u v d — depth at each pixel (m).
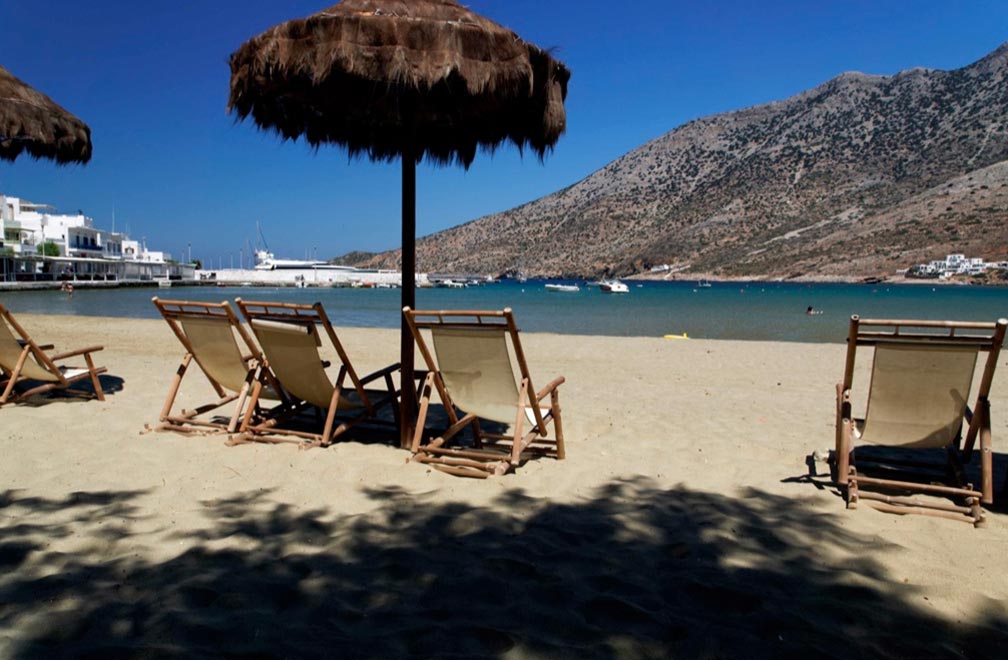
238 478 3.88
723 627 2.34
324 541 3.02
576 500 3.64
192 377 7.46
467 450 4.45
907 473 4.14
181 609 2.40
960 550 3.01
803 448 4.82
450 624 2.33
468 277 147.00
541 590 2.59
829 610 2.46
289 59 3.59
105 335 14.74
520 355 3.95
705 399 6.91
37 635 2.21
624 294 67.94
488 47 3.61
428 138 5.50
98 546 2.91
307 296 63.62
